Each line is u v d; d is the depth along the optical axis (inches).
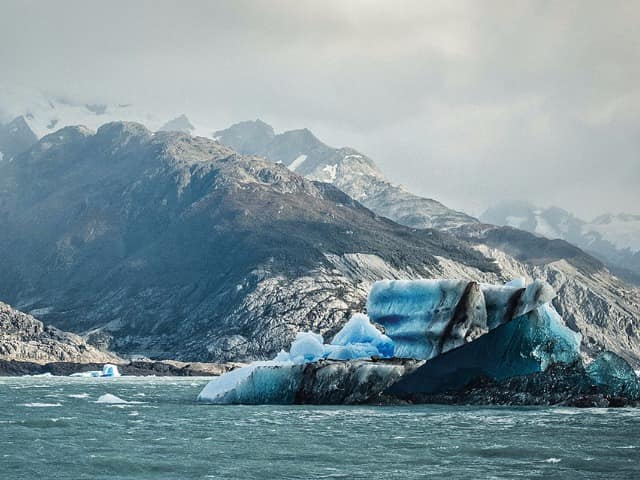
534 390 4987.7
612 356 4990.2
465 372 5073.8
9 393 7081.7
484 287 5083.7
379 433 3735.2
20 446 3356.3
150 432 3811.5
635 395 4894.2
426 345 5251.0
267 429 3900.1
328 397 5128.0
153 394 7096.5
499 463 2974.9
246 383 5354.3
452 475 2760.8
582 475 2760.8
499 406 4918.8
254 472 2810.0
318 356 5748.0
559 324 5036.9
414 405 5017.2
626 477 2733.8
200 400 5605.3
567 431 3759.8
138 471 2827.3
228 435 3695.9
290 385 5196.9
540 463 2970.0
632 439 3511.3
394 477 2726.4
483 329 5036.9
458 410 4682.6
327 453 3189.0
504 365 5044.3
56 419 4384.8
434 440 3503.9
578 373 4992.6
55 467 2886.3
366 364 5108.3
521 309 4948.3
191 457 3097.9
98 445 3393.2
